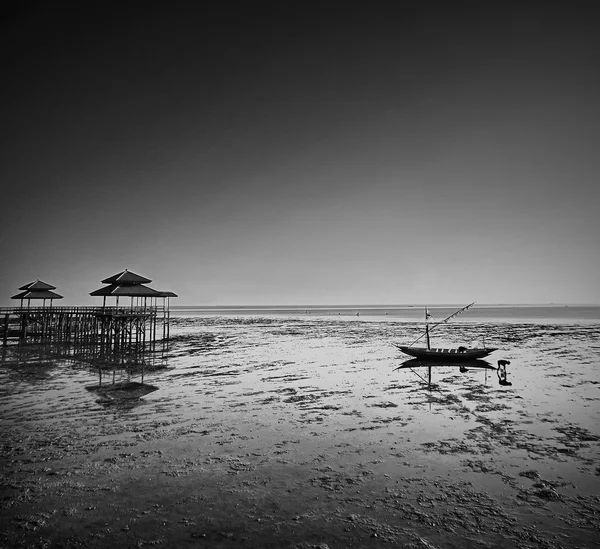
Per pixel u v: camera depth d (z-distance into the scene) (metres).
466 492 8.42
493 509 7.72
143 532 6.98
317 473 9.38
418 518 7.41
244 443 11.39
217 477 9.16
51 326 47.41
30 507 7.82
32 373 23.33
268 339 45.34
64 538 6.80
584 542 6.65
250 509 7.74
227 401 16.41
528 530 7.00
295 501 8.05
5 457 10.34
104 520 7.36
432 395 17.44
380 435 12.08
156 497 8.22
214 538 6.80
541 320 82.88
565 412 14.62
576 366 25.17
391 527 7.11
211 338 46.88
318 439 11.73
